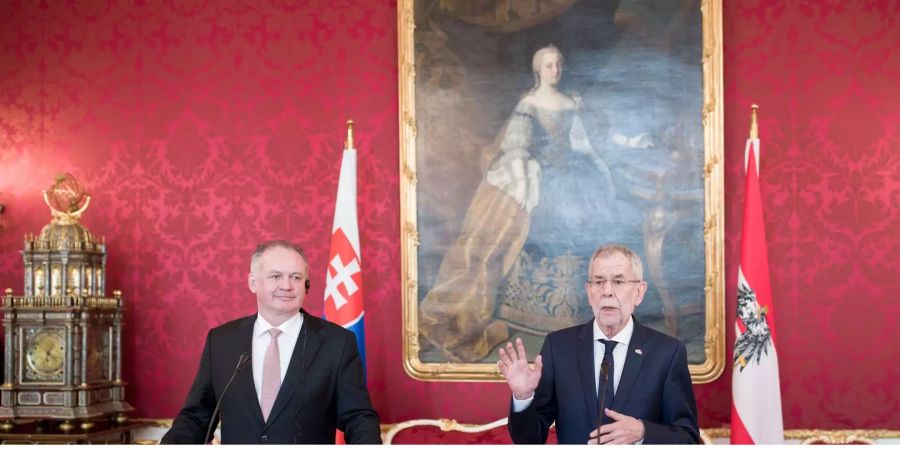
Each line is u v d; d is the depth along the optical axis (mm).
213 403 3756
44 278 5250
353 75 5664
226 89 5738
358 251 5227
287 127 5680
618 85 5441
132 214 5738
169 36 5801
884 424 5203
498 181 5484
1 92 5855
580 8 5488
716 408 5262
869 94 5344
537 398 3811
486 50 5531
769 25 5406
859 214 5301
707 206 5301
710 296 5266
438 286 5480
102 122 5805
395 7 5656
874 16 5367
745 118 5387
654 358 3732
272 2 5746
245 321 3816
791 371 5270
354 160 5293
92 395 5152
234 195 5684
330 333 3771
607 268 3748
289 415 3590
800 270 5309
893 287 5258
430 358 5469
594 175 5426
